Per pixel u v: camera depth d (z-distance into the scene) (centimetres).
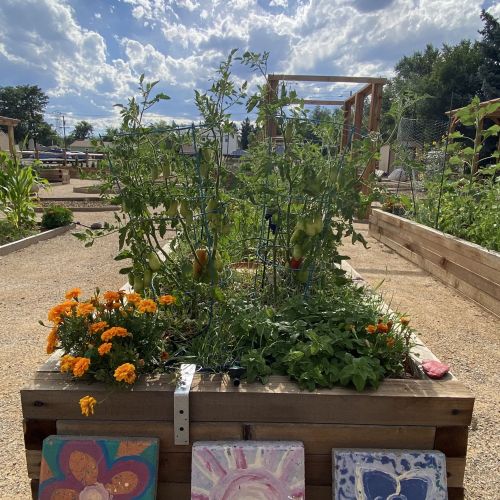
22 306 414
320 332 183
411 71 3981
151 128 196
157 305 186
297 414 149
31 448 154
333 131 229
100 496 143
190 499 154
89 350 153
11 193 744
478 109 558
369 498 141
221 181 207
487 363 310
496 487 195
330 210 211
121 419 151
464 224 525
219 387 151
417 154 784
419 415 149
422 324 379
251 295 233
